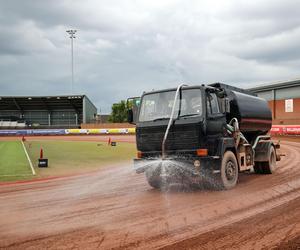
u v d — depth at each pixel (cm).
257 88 5447
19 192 1112
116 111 8831
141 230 622
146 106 1070
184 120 988
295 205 796
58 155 2695
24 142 4881
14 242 574
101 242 560
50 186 1239
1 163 2136
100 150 3191
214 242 547
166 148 1005
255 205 807
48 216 752
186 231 610
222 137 1046
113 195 995
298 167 1562
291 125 4281
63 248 536
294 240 549
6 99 7912
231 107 1140
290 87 4947
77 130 7175
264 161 1338
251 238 564
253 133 1324
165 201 878
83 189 1133
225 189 1021
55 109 8462
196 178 971
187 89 1015
